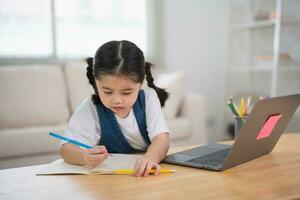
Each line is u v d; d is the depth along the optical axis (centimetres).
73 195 60
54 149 191
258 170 74
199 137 228
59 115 225
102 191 61
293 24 242
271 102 71
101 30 275
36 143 187
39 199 58
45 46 259
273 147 91
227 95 299
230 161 73
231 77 299
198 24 302
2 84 214
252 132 73
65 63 262
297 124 249
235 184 64
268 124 78
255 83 299
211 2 303
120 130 100
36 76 227
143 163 73
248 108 105
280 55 240
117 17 279
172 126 214
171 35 294
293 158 84
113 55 77
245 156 78
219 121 309
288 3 237
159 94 109
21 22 250
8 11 245
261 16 258
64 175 72
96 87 88
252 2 287
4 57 247
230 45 296
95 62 81
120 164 79
